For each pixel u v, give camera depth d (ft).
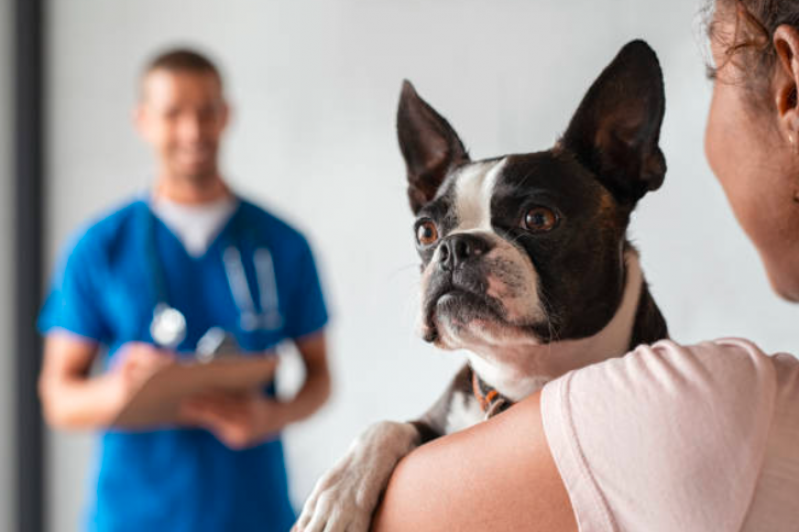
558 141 4.00
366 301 11.56
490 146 10.34
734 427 2.31
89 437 13.78
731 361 2.44
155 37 13.47
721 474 2.29
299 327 9.05
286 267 8.94
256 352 8.64
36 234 14.26
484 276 3.65
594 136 3.96
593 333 3.82
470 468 2.68
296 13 12.19
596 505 2.40
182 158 8.59
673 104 8.57
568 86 9.71
